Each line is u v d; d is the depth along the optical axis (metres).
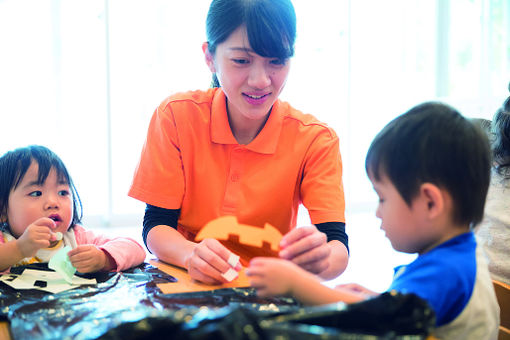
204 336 0.49
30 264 1.02
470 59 4.52
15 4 3.35
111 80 3.57
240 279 0.96
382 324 0.57
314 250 0.90
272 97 1.09
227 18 1.01
